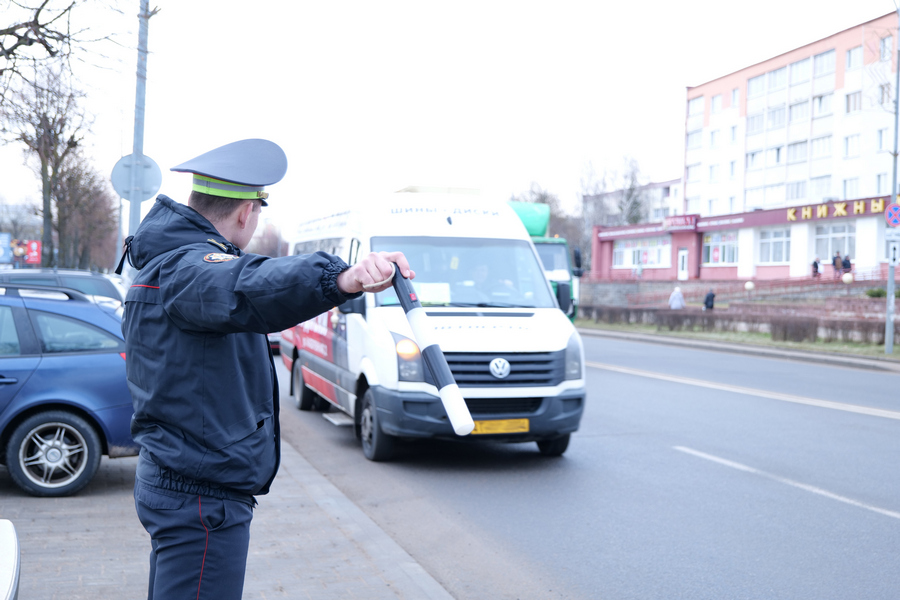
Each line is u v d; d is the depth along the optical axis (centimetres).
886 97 4591
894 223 2053
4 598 241
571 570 508
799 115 5688
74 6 919
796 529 590
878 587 477
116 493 642
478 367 758
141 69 971
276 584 446
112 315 668
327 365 973
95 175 3123
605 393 1326
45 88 963
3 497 625
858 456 837
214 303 197
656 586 479
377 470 783
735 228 5497
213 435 219
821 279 4503
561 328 812
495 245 898
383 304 825
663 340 2784
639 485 722
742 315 2727
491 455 855
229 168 227
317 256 192
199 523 220
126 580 437
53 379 630
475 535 581
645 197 8706
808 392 1365
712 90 6625
